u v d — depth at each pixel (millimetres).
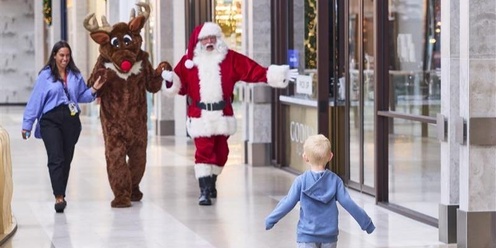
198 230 10344
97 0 28328
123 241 9789
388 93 11648
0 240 9711
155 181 14234
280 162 15484
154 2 22094
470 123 8883
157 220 10969
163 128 21797
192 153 18031
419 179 11047
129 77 11836
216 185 13680
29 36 36250
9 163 10352
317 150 7008
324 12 12953
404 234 9953
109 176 11922
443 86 9438
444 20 9359
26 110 11211
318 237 6953
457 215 9195
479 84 8875
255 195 12766
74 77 11352
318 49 12969
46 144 11336
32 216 11312
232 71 12023
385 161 11711
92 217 11203
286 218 10977
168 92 12094
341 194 6969
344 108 13109
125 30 11703
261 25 15477
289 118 15234
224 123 12000
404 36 11289
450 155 9422
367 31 12320
